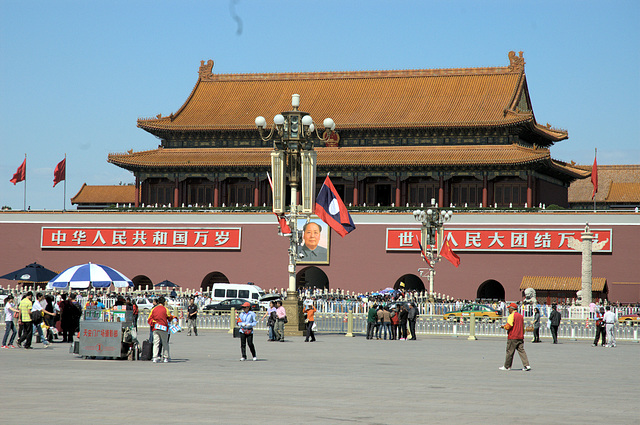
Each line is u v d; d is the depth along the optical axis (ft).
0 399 74.54
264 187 358.02
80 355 123.85
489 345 166.61
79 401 73.51
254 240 333.83
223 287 289.53
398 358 129.49
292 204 180.86
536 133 351.05
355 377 97.91
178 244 339.16
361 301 271.69
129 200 463.42
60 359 120.37
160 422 62.49
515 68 361.10
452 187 343.46
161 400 74.69
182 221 339.98
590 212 304.30
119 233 343.26
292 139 177.88
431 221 271.28
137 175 361.30
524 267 309.42
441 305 263.29
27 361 116.37
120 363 115.14
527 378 100.73
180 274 338.34
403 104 356.38
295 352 139.33
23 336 141.59
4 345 143.84
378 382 92.63
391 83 369.91
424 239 270.05
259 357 127.95
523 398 80.53
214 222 337.31
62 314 161.27
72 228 346.13
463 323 214.28
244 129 354.33
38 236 347.77
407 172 338.34
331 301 268.00
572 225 305.53
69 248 345.72
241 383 89.61
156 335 116.67
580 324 204.54
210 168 351.25
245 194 362.12
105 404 71.67
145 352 120.57
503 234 312.29
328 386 87.76
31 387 83.92
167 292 311.27
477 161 325.21
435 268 317.83
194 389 83.51
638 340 189.98
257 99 375.66
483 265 313.53
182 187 364.38
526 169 326.65
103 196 467.52
